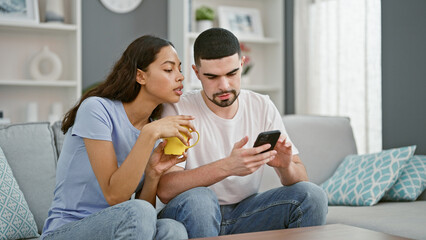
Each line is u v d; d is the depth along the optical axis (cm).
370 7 340
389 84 319
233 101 184
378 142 336
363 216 219
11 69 387
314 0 403
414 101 300
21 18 365
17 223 194
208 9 424
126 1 428
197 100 200
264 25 466
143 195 180
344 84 370
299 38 418
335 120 304
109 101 175
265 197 191
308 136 290
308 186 184
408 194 253
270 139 169
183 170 184
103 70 423
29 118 377
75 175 167
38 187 215
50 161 222
